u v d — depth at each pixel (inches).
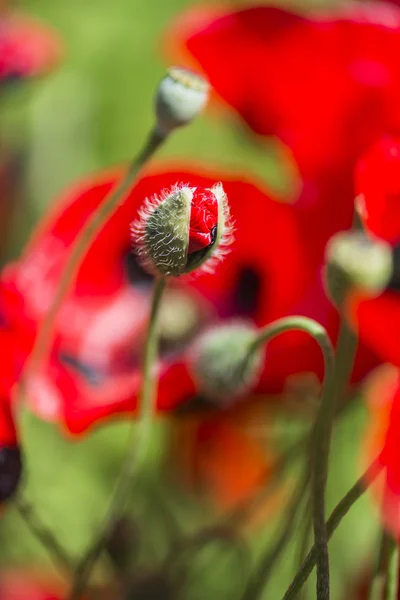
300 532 23.7
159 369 25.3
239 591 27.6
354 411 28.5
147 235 21.2
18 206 38.0
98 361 25.6
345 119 26.9
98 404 24.5
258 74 27.3
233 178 26.1
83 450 31.9
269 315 26.6
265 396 26.8
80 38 39.8
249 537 29.2
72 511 31.2
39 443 31.5
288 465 27.0
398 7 28.1
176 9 40.4
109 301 26.0
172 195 21.1
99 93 39.8
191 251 21.1
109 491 31.6
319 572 20.7
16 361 23.9
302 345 26.0
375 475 22.5
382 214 22.4
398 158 22.3
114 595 26.4
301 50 27.1
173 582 26.3
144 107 39.9
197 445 30.1
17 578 29.6
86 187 25.5
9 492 22.6
